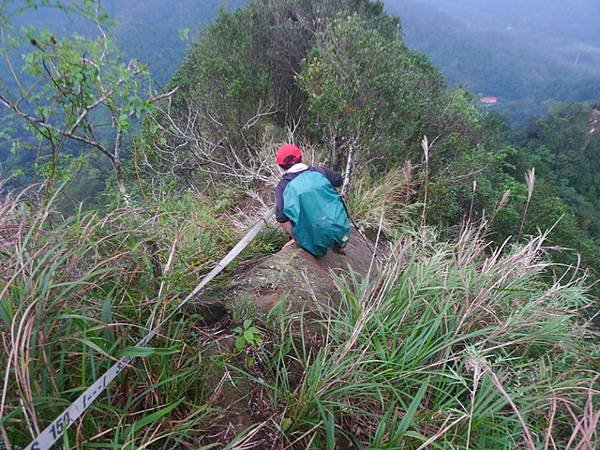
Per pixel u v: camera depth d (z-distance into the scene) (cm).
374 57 594
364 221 465
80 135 235
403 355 225
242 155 788
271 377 222
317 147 688
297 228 312
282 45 1059
